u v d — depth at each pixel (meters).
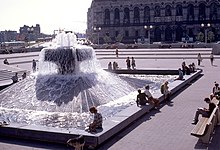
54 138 15.52
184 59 64.62
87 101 24.48
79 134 14.94
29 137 16.19
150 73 43.53
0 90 32.16
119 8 154.75
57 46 34.00
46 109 23.20
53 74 31.31
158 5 148.62
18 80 35.28
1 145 15.47
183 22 146.25
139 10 151.75
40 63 33.00
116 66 45.94
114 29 156.62
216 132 16.45
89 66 33.09
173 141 15.06
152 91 29.19
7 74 42.00
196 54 74.75
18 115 21.84
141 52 86.00
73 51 30.80
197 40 134.12
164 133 16.38
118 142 15.19
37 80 30.09
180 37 148.38
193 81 35.72
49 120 20.31
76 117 20.83
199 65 52.56
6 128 16.77
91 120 19.91
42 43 140.12
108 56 76.44
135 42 144.12
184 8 145.50
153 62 58.72
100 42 159.12
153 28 149.88
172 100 25.02
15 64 57.94
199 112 17.70
